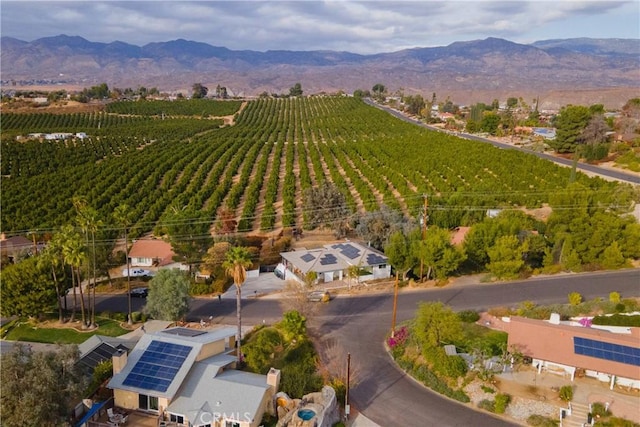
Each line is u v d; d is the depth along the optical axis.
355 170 148.12
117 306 74.81
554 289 73.75
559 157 150.00
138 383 46.97
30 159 160.00
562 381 51.75
